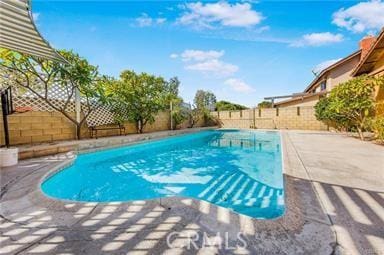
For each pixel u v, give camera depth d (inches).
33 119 295.9
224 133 629.6
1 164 182.9
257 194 161.0
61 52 302.0
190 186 185.2
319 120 564.4
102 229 82.7
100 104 387.2
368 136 390.6
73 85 333.4
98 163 272.5
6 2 111.6
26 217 93.0
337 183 131.4
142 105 467.2
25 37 156.5
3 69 265.4
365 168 167.3
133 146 363.3
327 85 660.7
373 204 101.9
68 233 80.2
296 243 74.0
